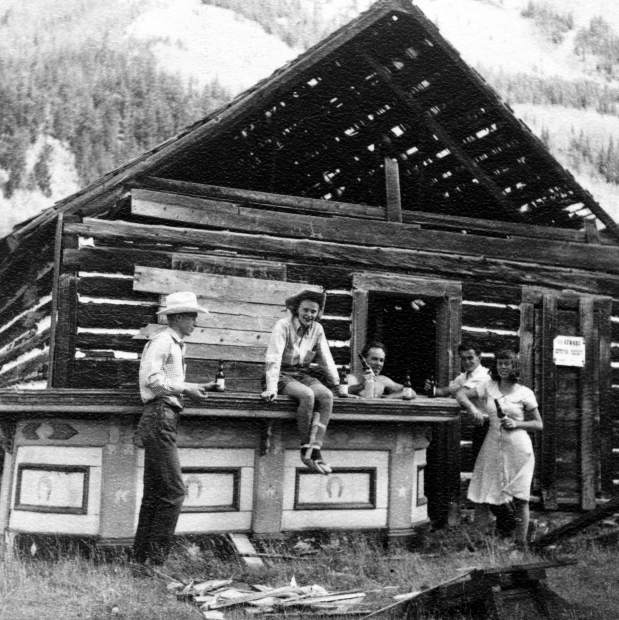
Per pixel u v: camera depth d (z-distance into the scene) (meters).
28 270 10.95
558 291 10.67
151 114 57.75
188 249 9.00
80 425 6.35
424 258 10.05
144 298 8.66
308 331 6.93
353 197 12.14
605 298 10.74
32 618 4.72
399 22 9.47
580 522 6.71
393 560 6.67
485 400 7.66
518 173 11.01
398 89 10.07
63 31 61.91
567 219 11.78
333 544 6.89
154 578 5.77
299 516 6.84
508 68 64.44
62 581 5.55
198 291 8.81
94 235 8.59
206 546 6.46
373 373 8.41
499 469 7.41
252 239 9.30
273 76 9.20
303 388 6.62
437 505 9.36
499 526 7.53
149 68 58.28
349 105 10.38
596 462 10.41
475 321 10.23
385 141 11.12
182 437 6.49
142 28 59.66
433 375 11.12
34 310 10.34
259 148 10.70
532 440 10.20
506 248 10.52
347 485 7.07
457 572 6.25
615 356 11.01
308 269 9.45
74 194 8.67
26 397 6.26
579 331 10.61
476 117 10.42
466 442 9.88
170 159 8.95
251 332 9.00
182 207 9.04
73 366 8.28
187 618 4.88
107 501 6.24
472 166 10.61
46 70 60.50
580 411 10.45
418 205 11.52
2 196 57.16
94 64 60.22
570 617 4.94
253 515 6.68
